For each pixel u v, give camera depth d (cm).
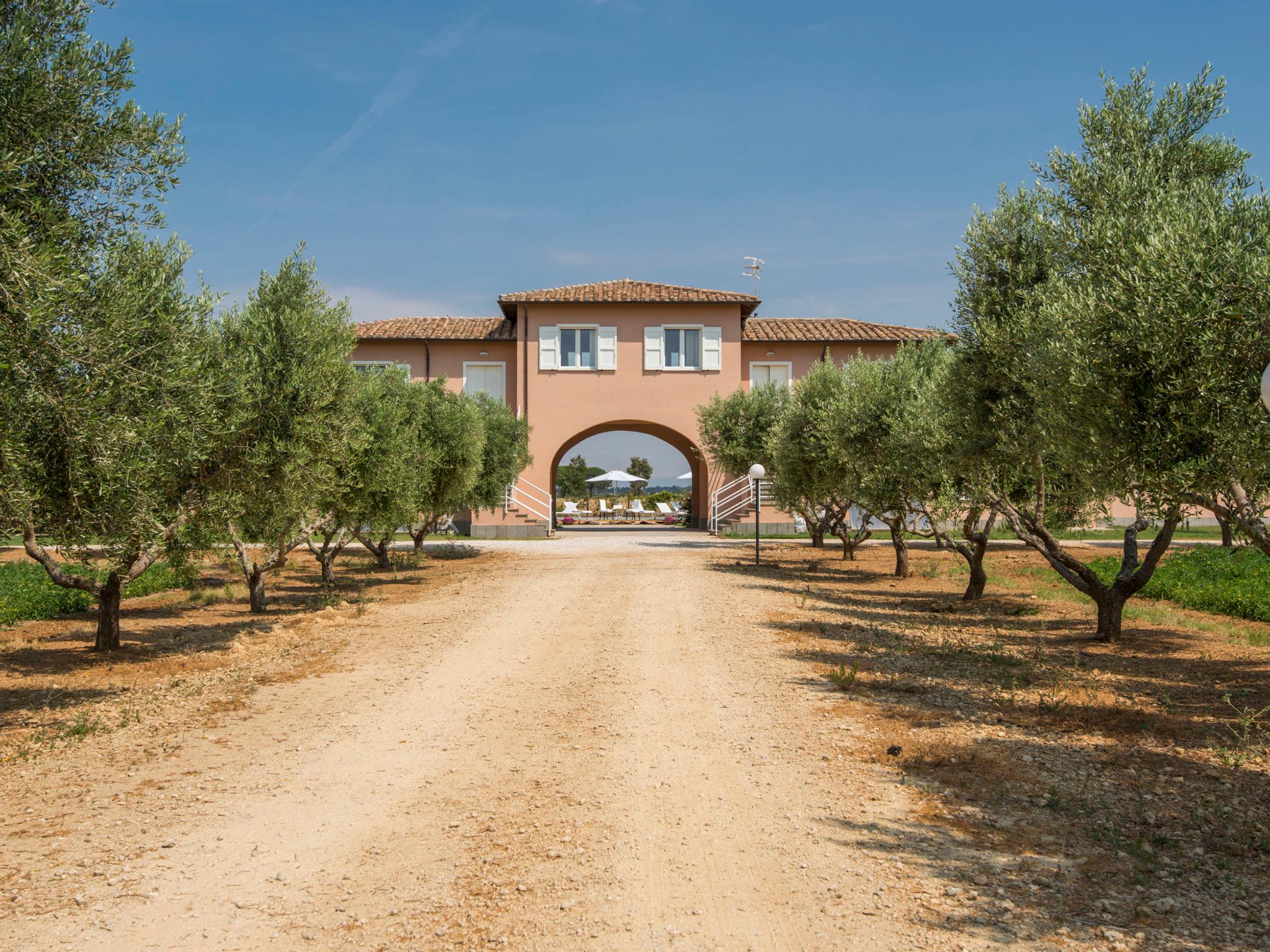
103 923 389
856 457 1750
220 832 500
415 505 1845
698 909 399
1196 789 551
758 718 748
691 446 3488
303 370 1130
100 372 671
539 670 963
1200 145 912
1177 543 2667
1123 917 385
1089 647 1066
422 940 372
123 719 759
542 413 3369
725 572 1952
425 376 3491
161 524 984
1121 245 746
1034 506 1215
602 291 3419
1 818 525
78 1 738
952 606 1419
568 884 427
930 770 599
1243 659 974
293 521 1393
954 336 1182
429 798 558
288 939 374
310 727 736
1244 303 611
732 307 3403
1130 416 685
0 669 970
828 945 364
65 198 728
